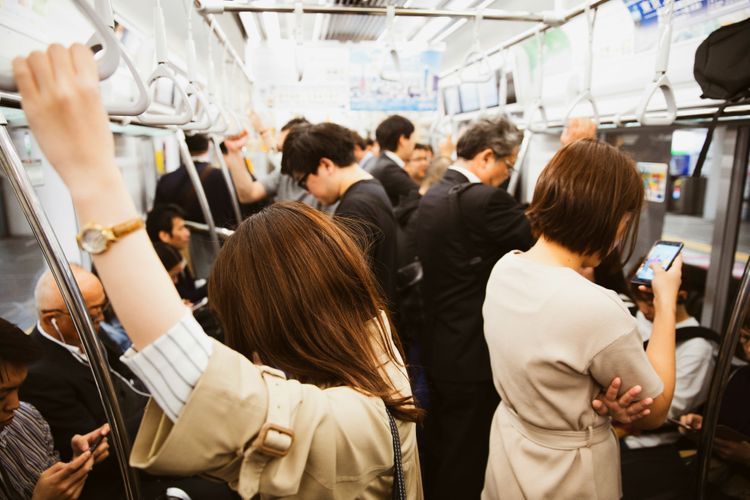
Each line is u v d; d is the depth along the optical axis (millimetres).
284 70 2533
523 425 1011
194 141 2629
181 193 2609
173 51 2088
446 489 1718
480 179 1799
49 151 414
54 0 943
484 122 1781
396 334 838
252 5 1436
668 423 1700
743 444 1287
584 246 931
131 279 445
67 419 1155
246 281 681
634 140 1964
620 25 1706
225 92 2016
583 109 1994
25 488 1004
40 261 1585
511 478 1029
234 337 714
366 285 727
